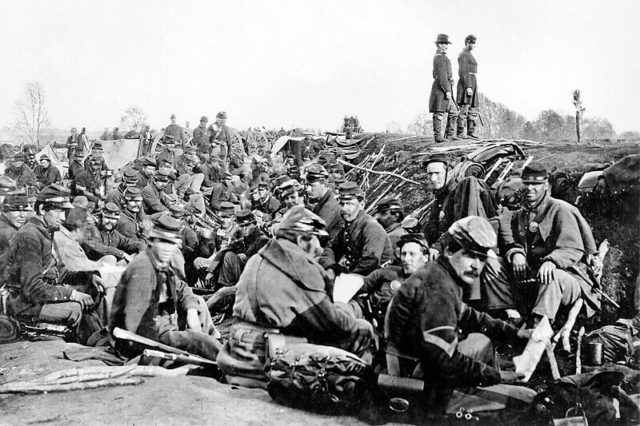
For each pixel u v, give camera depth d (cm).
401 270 585
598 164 605
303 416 454
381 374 465
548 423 452
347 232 645
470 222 455
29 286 648
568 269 547
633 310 542
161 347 565
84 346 617
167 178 981
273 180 1043
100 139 1100
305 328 504
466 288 471
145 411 453
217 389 505
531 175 573
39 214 686
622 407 461
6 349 610
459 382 452
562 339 532
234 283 754
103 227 809
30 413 455
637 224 553
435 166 650
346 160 1170
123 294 573
